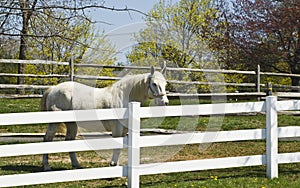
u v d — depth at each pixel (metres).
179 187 6.52
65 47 8.27
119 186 6.71
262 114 15.02
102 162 8.80
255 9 24.42
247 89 22.97
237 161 6.99
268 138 7.09
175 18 22.70
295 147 10.47
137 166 6.45
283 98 17.19
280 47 23.48
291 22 22.47
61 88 8.00
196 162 6.78
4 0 7.12
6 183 5.86
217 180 6.94
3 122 5.82
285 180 6.93
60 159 9.17
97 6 7.22
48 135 8.16
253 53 23.61
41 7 7.03
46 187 6.67
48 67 19.56
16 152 5.88
